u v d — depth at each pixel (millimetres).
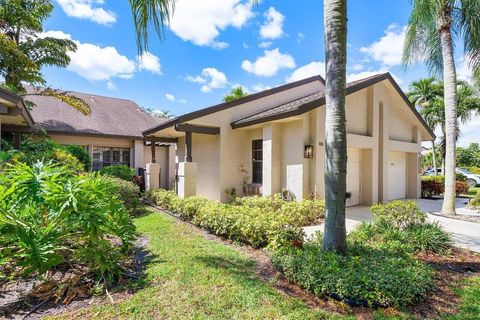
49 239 4047
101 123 17812
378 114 12117
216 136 11930
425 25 10141
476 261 5238
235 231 6414
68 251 4723
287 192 10438
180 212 9227
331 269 3912
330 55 4676
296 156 10250
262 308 3479
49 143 12922
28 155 10703
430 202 13414
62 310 3557
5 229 3924
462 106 20391
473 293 3947
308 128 10141
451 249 5742
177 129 10602
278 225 5938
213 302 3625
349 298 3604
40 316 3426
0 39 11789
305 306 3562
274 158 10742
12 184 4211
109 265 4402
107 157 17359
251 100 12289
